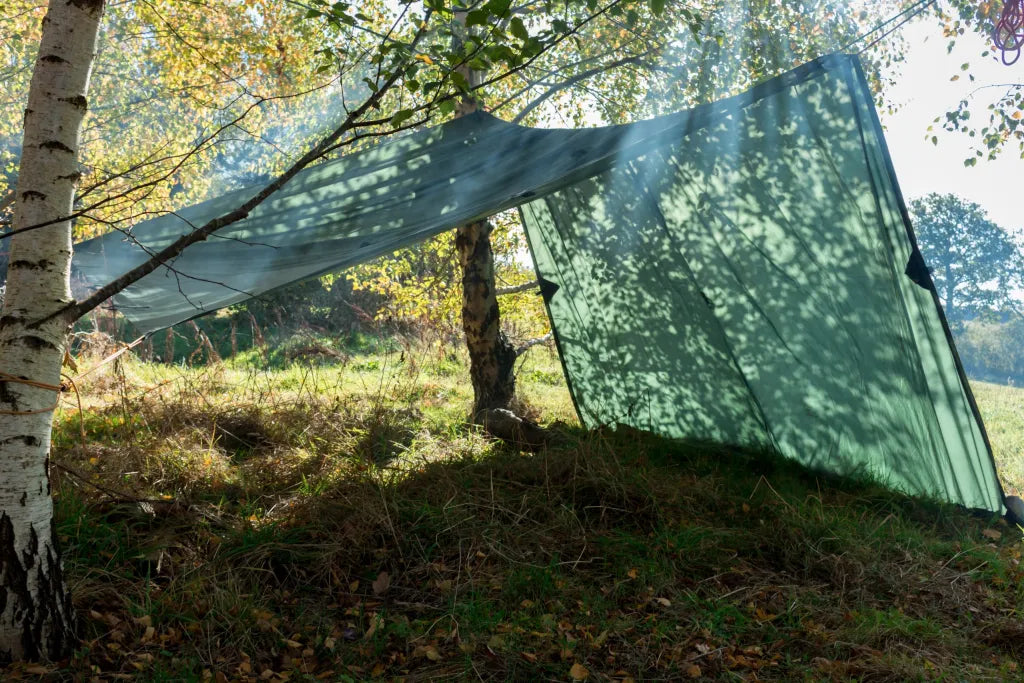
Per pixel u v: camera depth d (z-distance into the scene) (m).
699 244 6.13
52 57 2.99
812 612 3.87
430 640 3.45
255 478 5.19
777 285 5.84
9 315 2.90
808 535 4.64
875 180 4.95
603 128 5.75
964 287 52.00
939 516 5.33
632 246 6.62
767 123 5.21
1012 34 4.02
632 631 3.61
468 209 4.89
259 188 6.54
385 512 4.39
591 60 8.80
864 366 5.64
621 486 4.99
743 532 4.71
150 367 9.55
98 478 4.62
